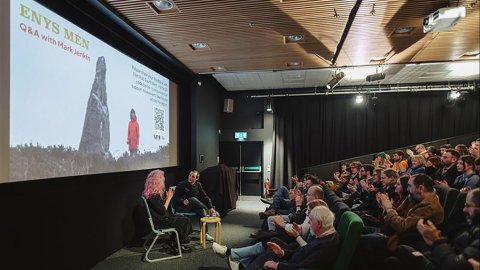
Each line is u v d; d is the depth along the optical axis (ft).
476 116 24.63
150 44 13.00
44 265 8.17
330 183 19.21
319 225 6.58
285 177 26.23
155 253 11.59
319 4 9.70
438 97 25.08
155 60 14.87
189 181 14.93
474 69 19.81
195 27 11.55
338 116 26.07
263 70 17.72
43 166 8.09
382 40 12.80
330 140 26.09
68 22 9.17
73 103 9.30
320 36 12.39
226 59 15.58
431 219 7.17
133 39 12.64
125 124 12.35
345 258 6.17
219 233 12.64
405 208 8.61
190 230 11.93
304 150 26.30
